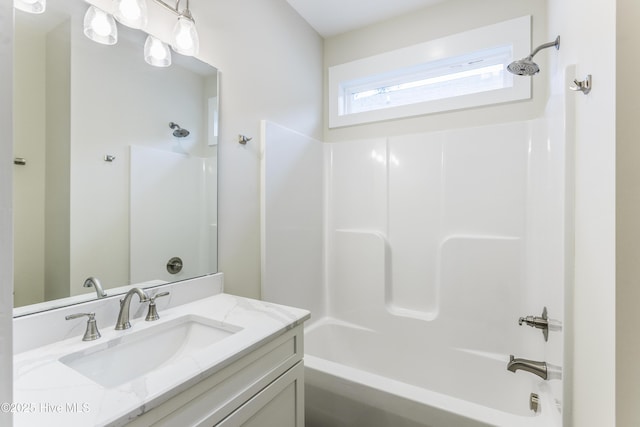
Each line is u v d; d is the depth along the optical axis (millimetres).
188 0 1265
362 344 2092
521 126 1719
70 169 956
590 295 800
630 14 627
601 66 732
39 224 888
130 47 1106
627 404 626
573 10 1050
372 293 2090
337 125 2320
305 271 2033
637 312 621
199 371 706
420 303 1978
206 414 734
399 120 2111
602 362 705
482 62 1949
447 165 1908
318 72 2293
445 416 1061
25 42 858
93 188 1011
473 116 1886
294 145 1933
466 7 1896
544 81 1693
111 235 1056
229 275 1485
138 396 605
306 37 2146
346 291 2197
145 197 1156
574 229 981
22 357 777
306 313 1110
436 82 2088
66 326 888
